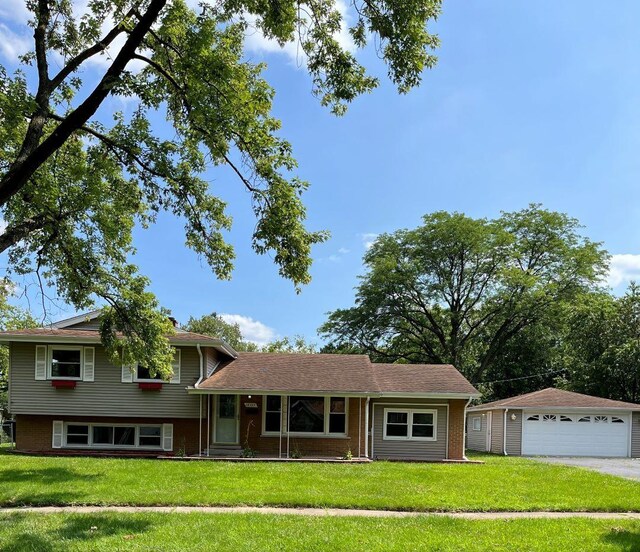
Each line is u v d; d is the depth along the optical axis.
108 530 7.73
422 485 12.06
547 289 37.03
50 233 12.12
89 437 20.14
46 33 10.06
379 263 38.62
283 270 10.25
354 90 9.70
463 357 40.47
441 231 37.81
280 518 8.61
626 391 30.09
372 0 8.44
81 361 19.98
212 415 20.11
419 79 8.94
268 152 9.96
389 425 21.11
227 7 9.32
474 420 30.14
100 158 11.05
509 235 37.44
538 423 24.72
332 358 23.11
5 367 35.22
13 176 8.77
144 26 9.16
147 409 19.91
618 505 10.06
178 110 10.69
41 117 9.27
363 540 7.36
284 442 19.95
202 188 11.77
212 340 19.88
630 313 30.86
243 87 9.81
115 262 14.16
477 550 7.00
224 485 11.53
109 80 8.92
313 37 9.52
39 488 10.84
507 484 12.47
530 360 40.25
